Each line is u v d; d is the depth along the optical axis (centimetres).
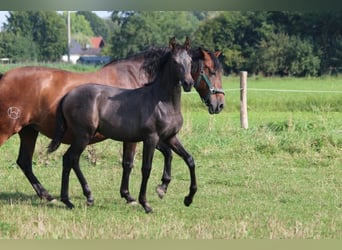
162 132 1191
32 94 1270
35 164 1725
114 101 1212
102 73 1316
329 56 6209
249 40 6444
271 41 6225
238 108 3288
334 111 3147
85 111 1213
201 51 1292
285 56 6159
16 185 1487
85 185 1261
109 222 1132
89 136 1225
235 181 1513
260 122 2508
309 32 6444
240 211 1231
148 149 1195
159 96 1190
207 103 1302
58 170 1670
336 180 1539
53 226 1093
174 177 1571
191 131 2066
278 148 1847
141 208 1261
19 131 1312
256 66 6241
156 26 7375
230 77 5634
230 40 6406
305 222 1141
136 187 1468
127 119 1198
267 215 1196
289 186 1464
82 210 1232
